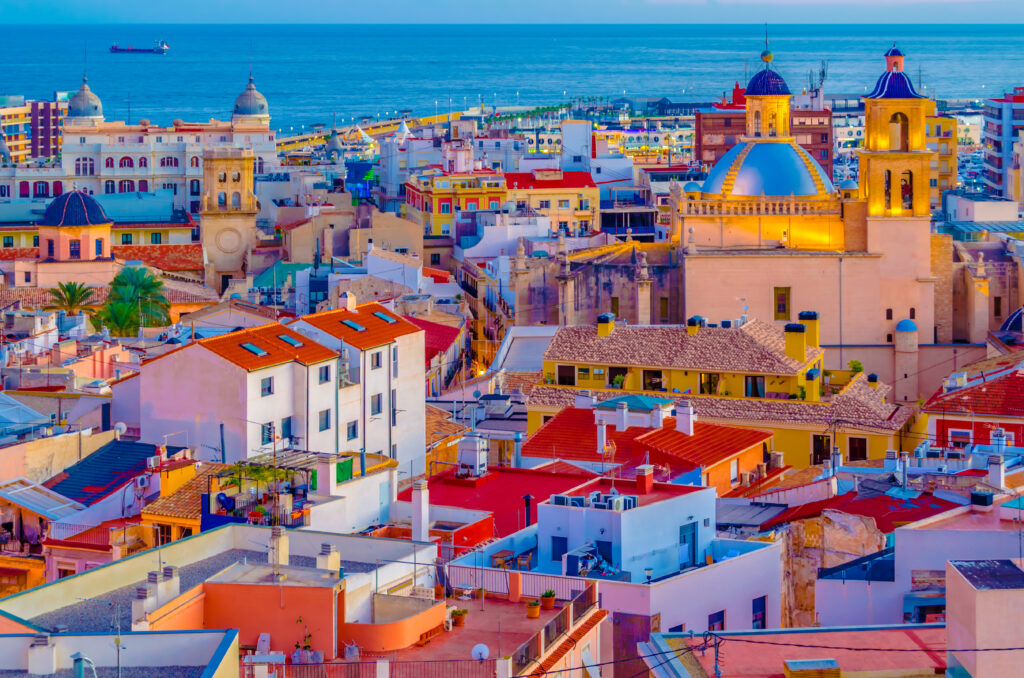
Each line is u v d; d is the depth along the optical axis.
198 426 130.62
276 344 136.75
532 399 170.88
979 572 62.34
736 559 93.50
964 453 130.00
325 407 138.38
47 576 110.19
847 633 70.62
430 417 165.62
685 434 139.62
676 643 70.00
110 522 110.69
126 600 77.75
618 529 95.00
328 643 72.25
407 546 86.12
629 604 87.94
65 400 142.50
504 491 121.38
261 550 86.75
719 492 131.88
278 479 110.12
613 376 174.62
